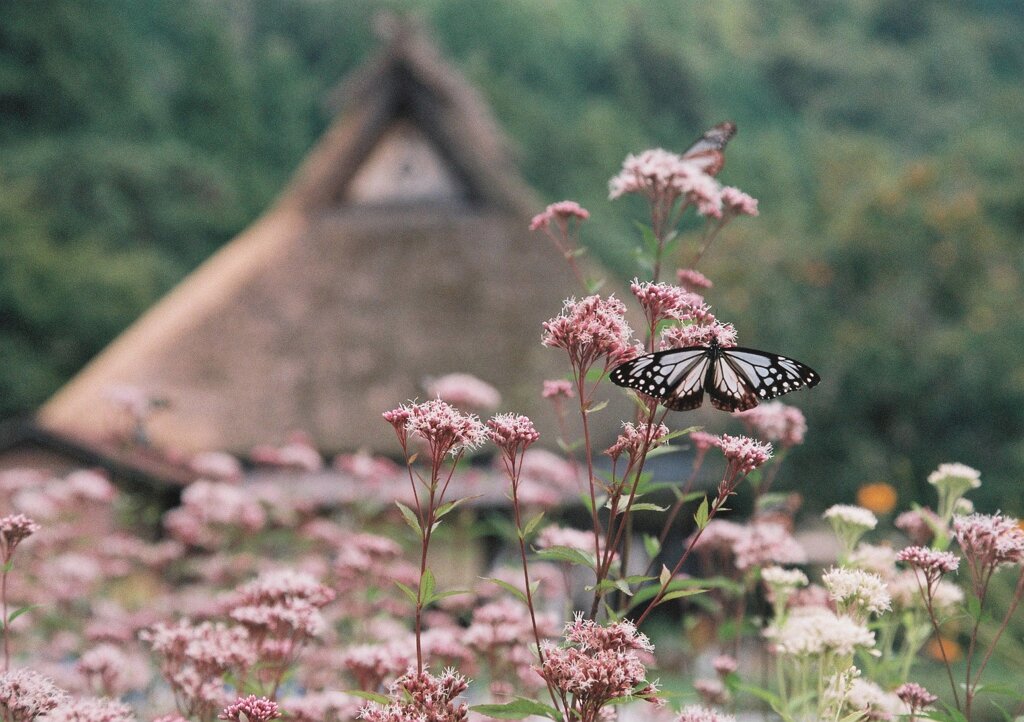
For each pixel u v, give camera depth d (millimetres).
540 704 2707
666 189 3680
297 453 9125
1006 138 32938
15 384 37625
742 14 92000
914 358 17359
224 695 3629
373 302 19000
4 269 39125
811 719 3396
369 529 7504
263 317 18734
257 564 7371
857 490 16859
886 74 82562
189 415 17078
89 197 47750
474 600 5406
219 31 61219
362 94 20953
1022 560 2996
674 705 3336
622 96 74750
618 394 15477
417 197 20781
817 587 4270
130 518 8570
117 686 4426
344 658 3760
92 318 40219
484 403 5848
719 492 2924
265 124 62719
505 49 75438
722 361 2807
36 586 6863
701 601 4496
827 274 18844
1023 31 90188
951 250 18500
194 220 50625
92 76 55094
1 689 2904
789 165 61344
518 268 19484
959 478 3875
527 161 59875
